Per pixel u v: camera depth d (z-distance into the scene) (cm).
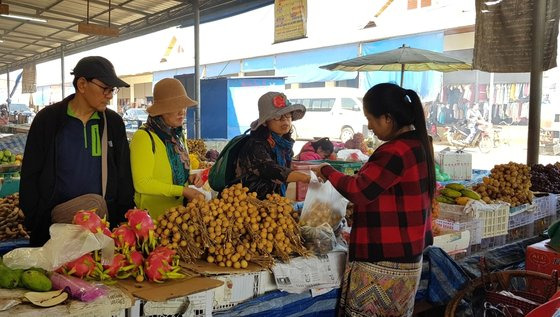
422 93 1033
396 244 194
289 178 220
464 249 302
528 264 291
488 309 244
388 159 189
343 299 214
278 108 227
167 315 168
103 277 171
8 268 154
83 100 213
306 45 1272
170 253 182
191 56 1838
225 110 902
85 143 217
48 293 150
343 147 645
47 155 209
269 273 204
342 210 240
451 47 987
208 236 199
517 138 1095
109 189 223
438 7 971
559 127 1058
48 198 210
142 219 186
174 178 244
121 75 2334
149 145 233
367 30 1107
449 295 267
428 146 197
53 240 163
